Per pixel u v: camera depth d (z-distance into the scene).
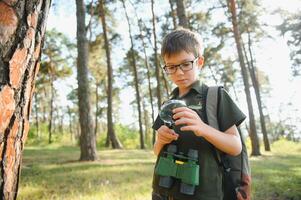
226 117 1.65
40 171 9.15
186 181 1.55
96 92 39.97
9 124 1.50
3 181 1.51
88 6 19.95
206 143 1.62
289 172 8.11
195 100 1.70
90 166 10.20
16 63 1.49
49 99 51.06
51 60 33.06
